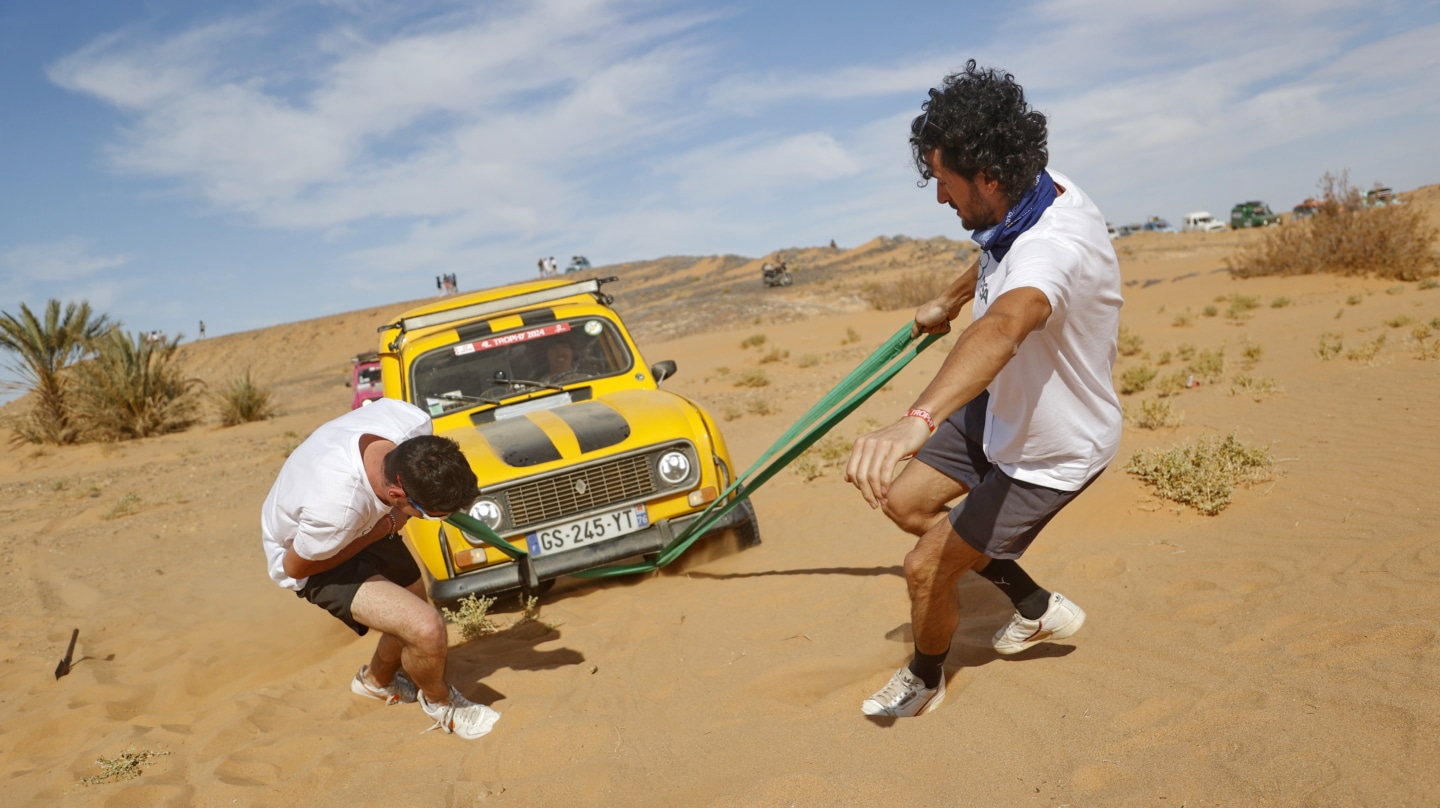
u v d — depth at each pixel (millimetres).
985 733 2957
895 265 65688
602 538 5688
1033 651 3641
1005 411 2859
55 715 4742
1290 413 7895
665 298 62312
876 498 2160
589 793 3076
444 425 6621
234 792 3449
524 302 7398
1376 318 14805
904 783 2699
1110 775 2557
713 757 3182
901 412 12898
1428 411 7125
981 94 2584
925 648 3150
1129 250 54906
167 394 25391
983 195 2680
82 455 21578
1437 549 3963
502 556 5523
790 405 15273
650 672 4219
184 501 13305
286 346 76062
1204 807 2307
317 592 3854
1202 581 4203
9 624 7336
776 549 6316
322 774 3525
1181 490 5621
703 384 20094
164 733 4258
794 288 49594
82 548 10500
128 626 6941
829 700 3438
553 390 6848
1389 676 2750
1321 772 2324
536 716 3842
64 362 23703
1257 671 3025
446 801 3160
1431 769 2221
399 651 4090
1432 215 38938
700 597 5289
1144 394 10758
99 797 3543
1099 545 5164
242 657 5668
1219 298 22656
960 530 2977
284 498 3656
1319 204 24656
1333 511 5062
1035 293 2391
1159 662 3283
